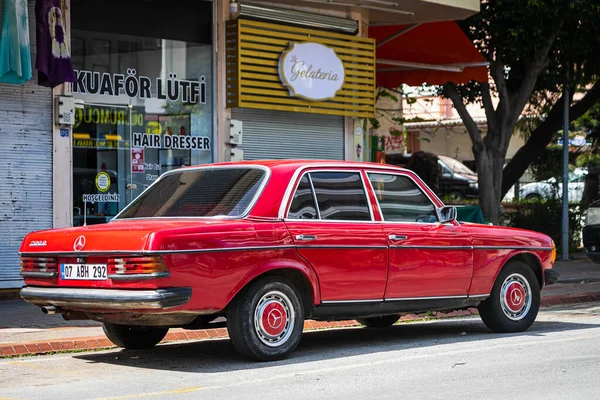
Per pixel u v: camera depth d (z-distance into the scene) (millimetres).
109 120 15656
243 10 17078
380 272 9375
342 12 18625
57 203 14820
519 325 10906
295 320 8828
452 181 38125
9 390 7586
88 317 8742
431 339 10469
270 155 17828
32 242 8906
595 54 23453
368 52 18953
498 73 22469
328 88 18203
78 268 8430
